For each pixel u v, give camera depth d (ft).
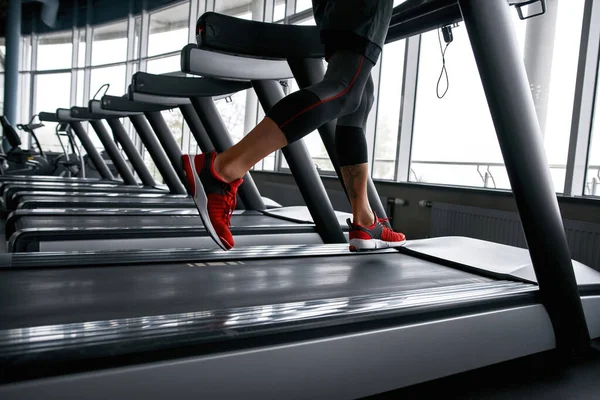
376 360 3.65
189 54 7.73
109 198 14.46
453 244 6.97
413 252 7.00
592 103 9.40
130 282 4.87
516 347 4.39
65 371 2.69
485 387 4.15
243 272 5.57
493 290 4.65
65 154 22.40
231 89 10.28
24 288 4.46
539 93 10.53
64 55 33.68
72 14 31.83
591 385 4.23
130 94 11.71
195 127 12.92
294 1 18.43
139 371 2.83
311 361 3.39
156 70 26.96
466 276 5.71
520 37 10.94
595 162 9.66
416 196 12.64
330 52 4.17
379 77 15.05
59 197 14.25
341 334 3.55
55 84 34.37
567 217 9.09
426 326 3.91
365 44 4.04
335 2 4.10
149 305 4.07
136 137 29.50
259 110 21.02
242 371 3.14
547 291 4.66
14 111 32.76
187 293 4.51
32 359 2.62
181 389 2.93
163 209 11.94
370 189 7.54
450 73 13.08
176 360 2.95
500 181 12.29
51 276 5.01
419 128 13.69
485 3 4.36
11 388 2.51
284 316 3.56
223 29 5.87
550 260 4.63
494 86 4.45
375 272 5.83
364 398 3.88
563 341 4.66
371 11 4.01
